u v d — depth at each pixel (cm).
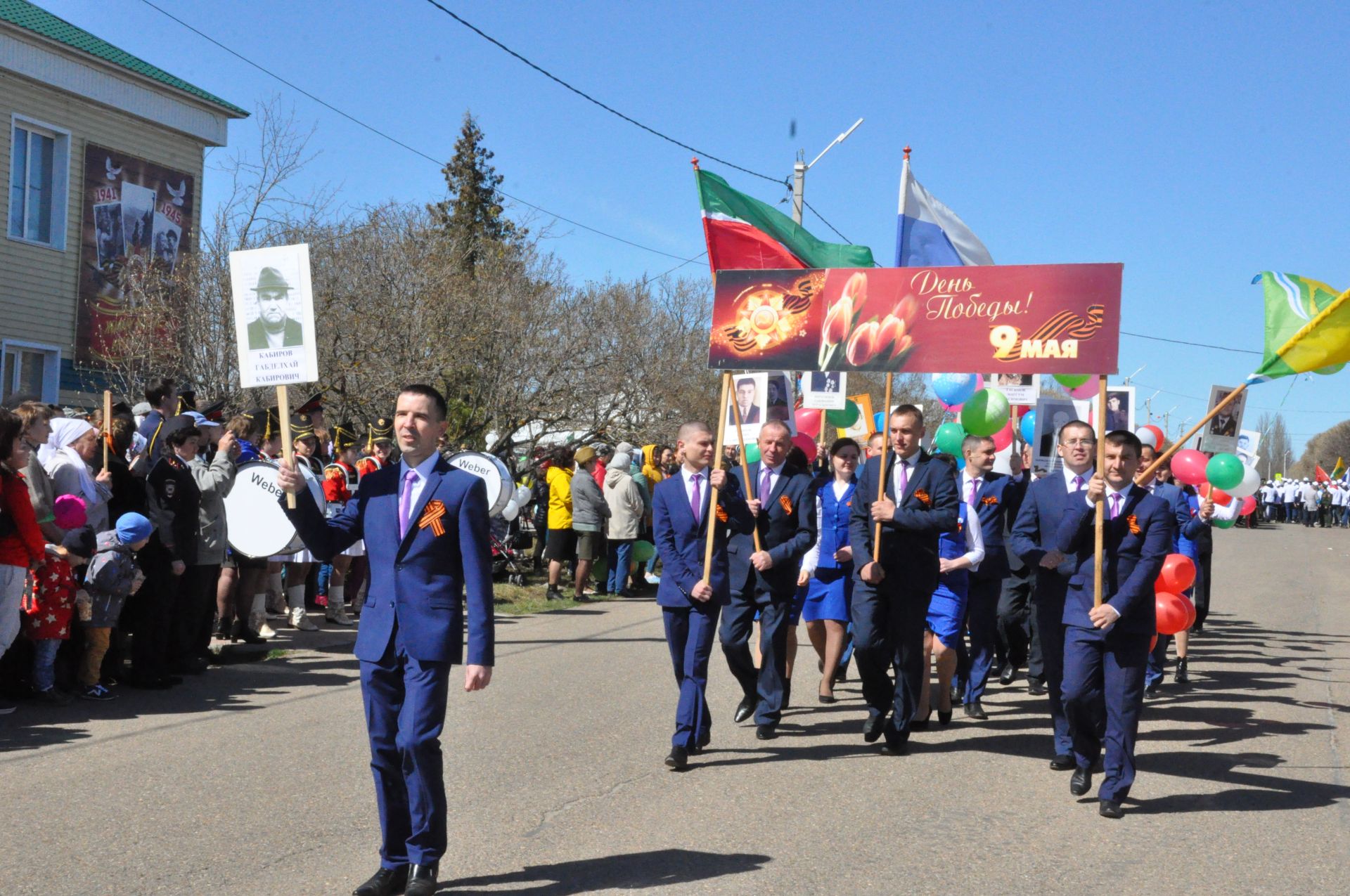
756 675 792
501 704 841
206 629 947
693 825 561
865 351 723
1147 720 859
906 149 921
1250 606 1684
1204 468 988
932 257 938
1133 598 582
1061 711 687
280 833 529
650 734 760
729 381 754
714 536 686
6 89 1867
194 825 539
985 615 859
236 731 733
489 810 579
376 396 1675
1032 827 570
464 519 465
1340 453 8850
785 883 479
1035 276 685
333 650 1046
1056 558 650
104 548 809
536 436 2234
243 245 1700
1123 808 609
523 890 466
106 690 821
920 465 722
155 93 2097
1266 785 662
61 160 1958
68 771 629
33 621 772
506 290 2042
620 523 1567
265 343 508
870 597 730
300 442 1096
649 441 2428
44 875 469
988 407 873
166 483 854
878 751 732
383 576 466
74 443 814
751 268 789
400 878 462
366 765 654
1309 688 1001
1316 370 659
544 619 1329
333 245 1766
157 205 2131
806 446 1137
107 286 2027
